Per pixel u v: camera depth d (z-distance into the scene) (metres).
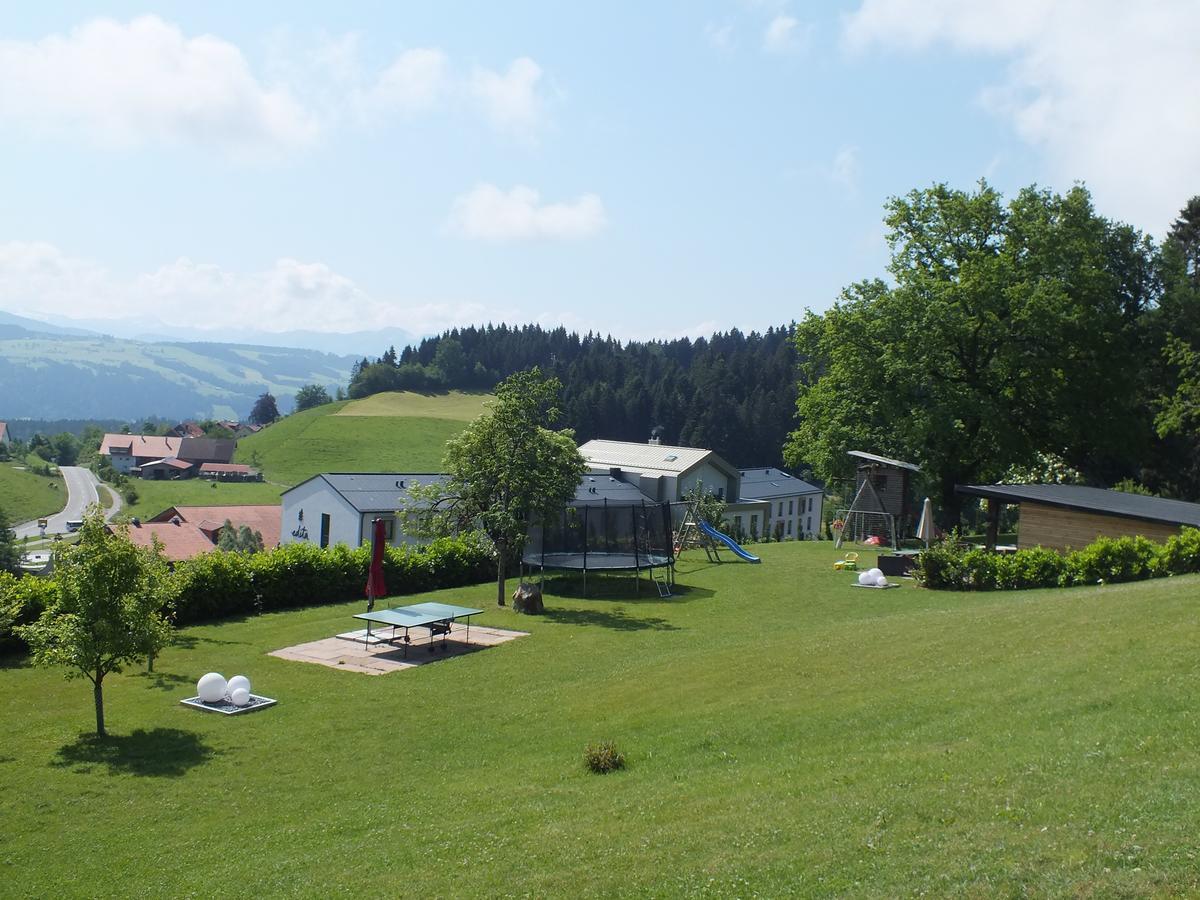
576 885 7.93
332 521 42.84
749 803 9.33
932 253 40.91
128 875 9.66
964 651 14.40
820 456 44.75
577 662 19.33
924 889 6.60
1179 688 10.38
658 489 52.78
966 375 39.00
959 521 40.31
